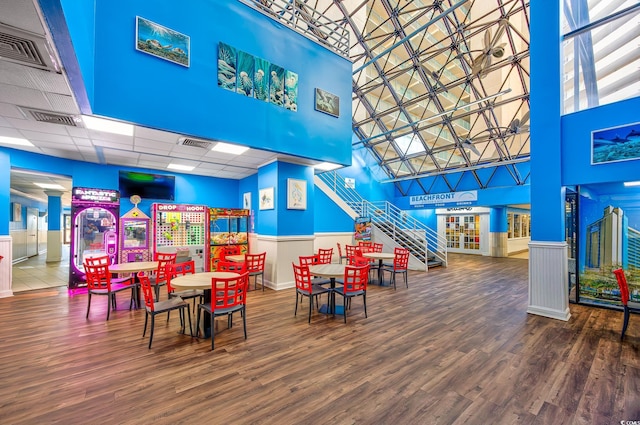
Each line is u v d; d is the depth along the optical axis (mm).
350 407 2275
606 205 5148
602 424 2088
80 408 2229
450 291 6336
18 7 1875
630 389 2539
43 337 3604
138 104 3977
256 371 2828
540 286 4648
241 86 5117
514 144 11156
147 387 2527
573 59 5652
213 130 4734
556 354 3236
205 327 3686
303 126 6094
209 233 6996
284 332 3861
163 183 7531
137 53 3980
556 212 4531
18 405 2258
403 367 2930
